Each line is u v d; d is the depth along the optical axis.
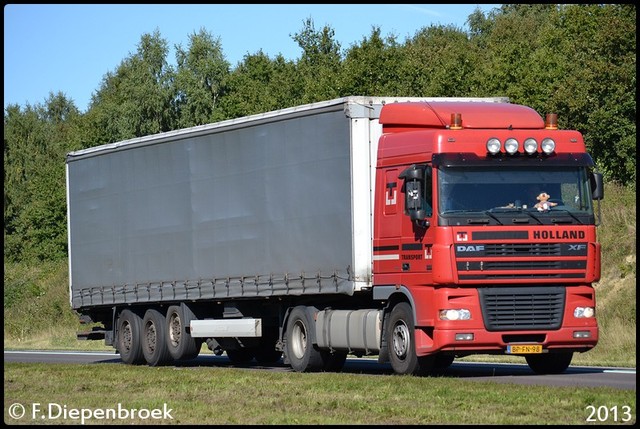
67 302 76.75
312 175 32.78
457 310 28.09
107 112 125.19
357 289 30.88
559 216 28.73
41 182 107.38
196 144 38.28
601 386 24.88
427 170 28.53
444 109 29.94
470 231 28.06
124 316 42.72
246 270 35.69
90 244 44.28
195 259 38.25
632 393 22.78
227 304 37.78
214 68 128.38
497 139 28.45
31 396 27.30
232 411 22.14
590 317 29.05
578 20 77.56
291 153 33.72
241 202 35.97
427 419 19.98
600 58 59.69
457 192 28.23
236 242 36.19
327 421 20.08
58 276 89.12
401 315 29.72
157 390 27.12
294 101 96.69
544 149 28.83
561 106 60.22
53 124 180.62
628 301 45.66
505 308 28.39
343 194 31.47
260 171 35.09
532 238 28.41
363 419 20.27
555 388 23.88
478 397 22.59
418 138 29.22
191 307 39.34
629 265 48.69
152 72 128.62
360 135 31.16
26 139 160.75
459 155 28.44
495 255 28.19
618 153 57.84
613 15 60.19
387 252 30.11
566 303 28.80
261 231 35.03
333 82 79.12
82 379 31.86
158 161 40.28
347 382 26.67
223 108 109.19
